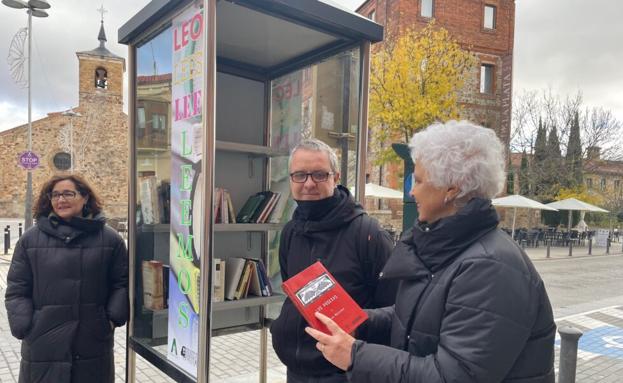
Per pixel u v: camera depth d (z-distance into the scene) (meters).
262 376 3.15
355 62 2.52
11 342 4.41
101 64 25.45
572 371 2.76
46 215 2.27
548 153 22.48
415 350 1.12
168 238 2.12
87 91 25.34
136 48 2.46
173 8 2.02
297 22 2.25
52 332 2.12
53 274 2.14
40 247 2.17
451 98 14.36
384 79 13.93
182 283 1.99
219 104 2.94
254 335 5.02
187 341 1.93
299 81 2.91
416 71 13.67
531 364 1.04
